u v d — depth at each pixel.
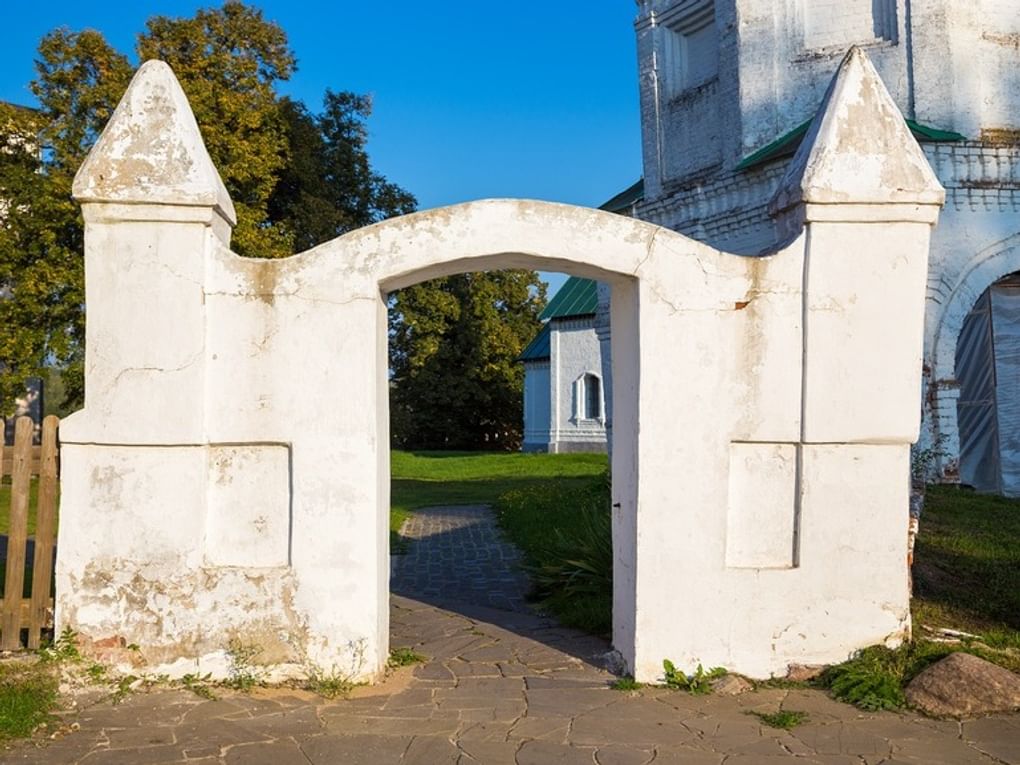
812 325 5.92
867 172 5.90
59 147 20.98
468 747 4.91
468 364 43.19
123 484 5.71
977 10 13.34
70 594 5.68
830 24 13.91
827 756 4.83
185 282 5.70
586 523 9.86
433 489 21.08
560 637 7.07
